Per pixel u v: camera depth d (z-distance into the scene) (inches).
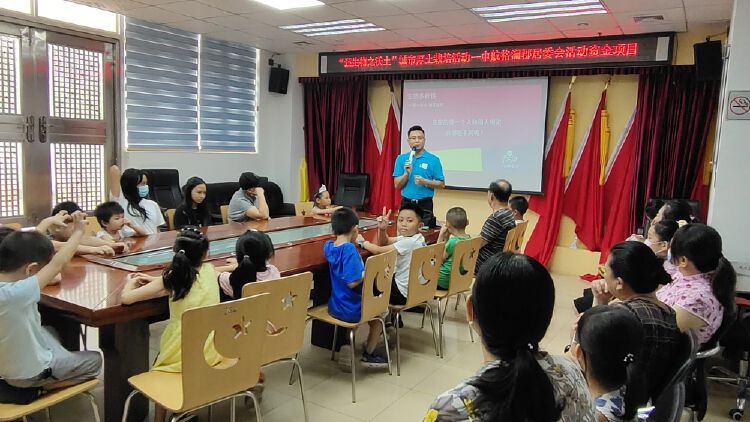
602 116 227.9
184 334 71.0
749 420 110.3
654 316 66.7
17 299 72.6
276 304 90.0
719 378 117.0
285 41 261.3
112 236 128.3
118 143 228.2
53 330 93.7
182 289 83.3
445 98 259.4
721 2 165.5
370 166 287.4
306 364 131.0
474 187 256.4
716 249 87.3
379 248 131.3
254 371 81.7
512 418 36.2
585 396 41.8
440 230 165.8
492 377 37.9
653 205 181.6
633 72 214.7
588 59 216.1
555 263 242.7
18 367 73.2
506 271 38.6
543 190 241.8
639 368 56.0
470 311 42.4
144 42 234.4
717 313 86.9
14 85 192.9
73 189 214.8
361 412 107.0
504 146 247.4
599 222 231.8
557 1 174.9
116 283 90.8
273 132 299.0
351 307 114.3
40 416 99.7
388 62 259.3
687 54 204.8
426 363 133.3
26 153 198.2
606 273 73.4
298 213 217.8
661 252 120.9
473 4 181.2
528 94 239.5
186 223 165.5
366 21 212.5
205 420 101.3
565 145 236.1
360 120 282.5
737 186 144.3
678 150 210.8
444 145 261.6
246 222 172.7
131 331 92.0
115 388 91.7
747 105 141.3
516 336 38.3
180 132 256.2
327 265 117.7
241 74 283.4
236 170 282.0
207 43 262.7
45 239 80.0
